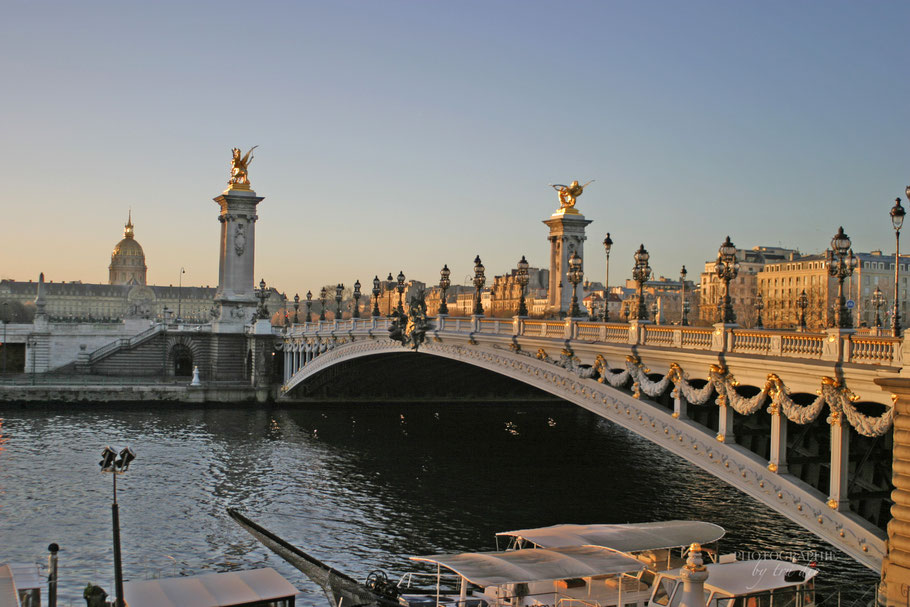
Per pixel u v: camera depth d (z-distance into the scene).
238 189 144.62
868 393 34.00
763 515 62.66
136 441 94.06
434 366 103.81
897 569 30.25
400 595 44.84
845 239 36.38
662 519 61.47
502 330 67.81
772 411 39.31
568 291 104.00
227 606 37.81
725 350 42.44
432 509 65.44
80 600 46.31
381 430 106.00
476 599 40.19
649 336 49.38
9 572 40.78
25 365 142.00
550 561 37.59
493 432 105.31
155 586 39.81
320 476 77.50
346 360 105.38
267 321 133.75
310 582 49.62
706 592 35.25
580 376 55.81
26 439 93.06
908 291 136.75
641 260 52.59
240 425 108.62
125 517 63.06
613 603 38.00
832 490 36.22
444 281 80.12
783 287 151.50
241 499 68.88
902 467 30.42
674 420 46.78
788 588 35.62
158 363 143.62
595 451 91.81
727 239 43.78
